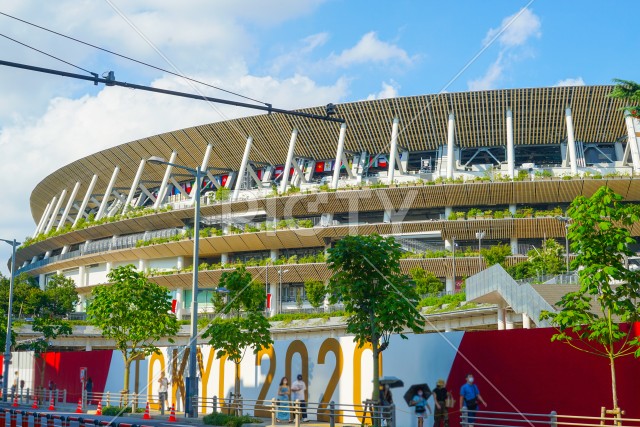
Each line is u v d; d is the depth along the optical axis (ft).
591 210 70.38
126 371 148.66
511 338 86.33
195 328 125.08
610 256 70.90
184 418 120.26
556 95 302.66
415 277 258.98
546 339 83.61
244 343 121.29
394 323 91.61
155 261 368.68
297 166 349.41
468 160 342.44
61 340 291.79
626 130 314.35
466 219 301.63
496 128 319.47
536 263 255.29
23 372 196.95
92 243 393.09
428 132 327.47
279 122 340.59
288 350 118.01
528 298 130.82
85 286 392.47
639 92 176.76
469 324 197.57
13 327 277.85
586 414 79.46
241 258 352.08
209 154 369.50
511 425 75.97
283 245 329.11
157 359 149.28
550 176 297.33
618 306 69.46
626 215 70.79
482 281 151.23
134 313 150.61
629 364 77.36
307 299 323.57
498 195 306.14
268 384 120.98
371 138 335.26
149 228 378.32
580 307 71.61
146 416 126.21
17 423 109.19
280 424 106.11
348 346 108.27
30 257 479.00
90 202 468.75
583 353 80.69
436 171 329.11
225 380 129.90
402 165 339.16
